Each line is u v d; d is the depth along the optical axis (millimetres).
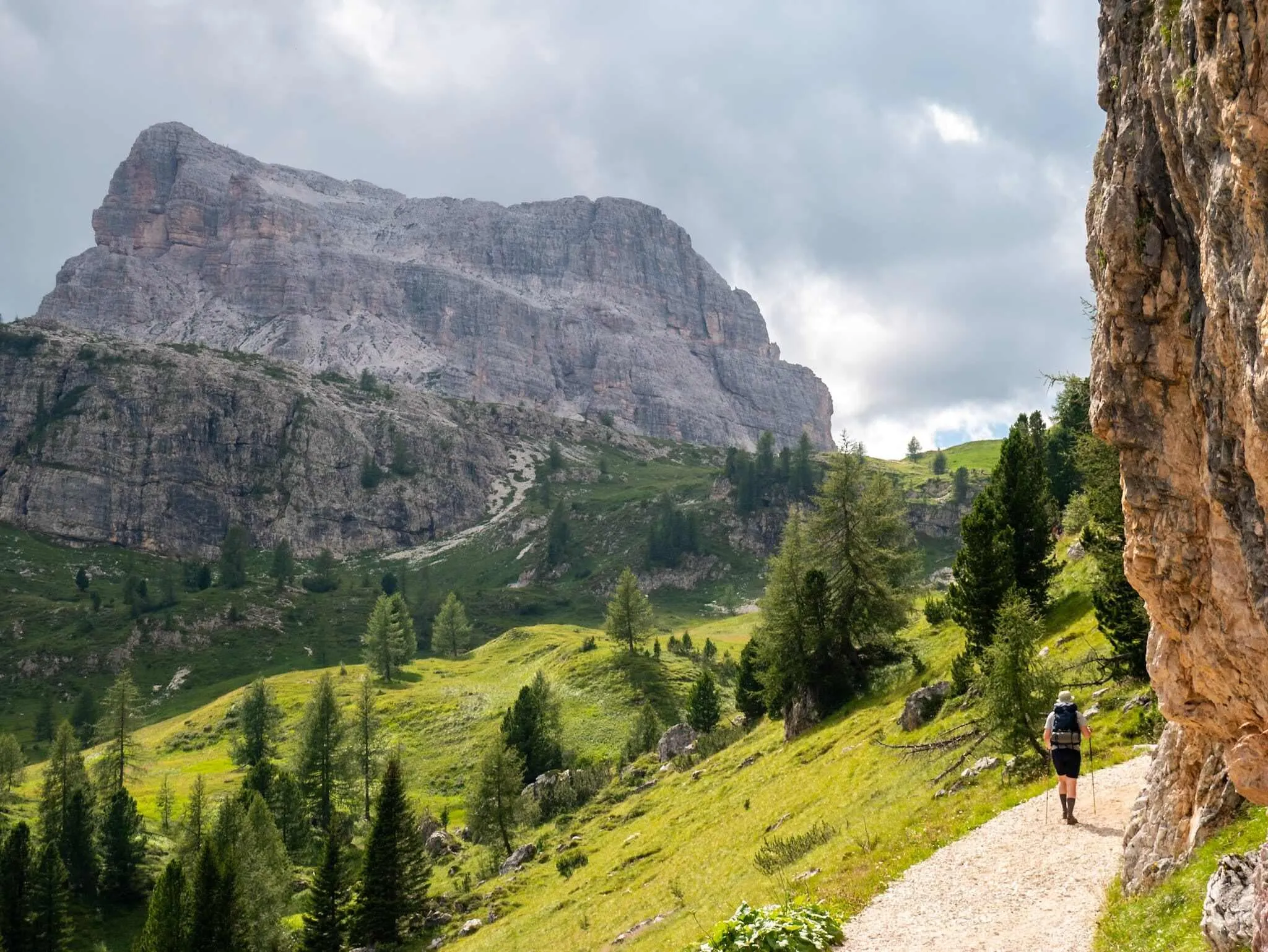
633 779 80500
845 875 23422
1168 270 11297
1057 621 47219
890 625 63406
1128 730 25547
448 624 198750
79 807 83062
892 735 43281
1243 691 11531
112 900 81188
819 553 64938
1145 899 13430
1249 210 8484
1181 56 9852
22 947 69000
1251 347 8734
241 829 73812
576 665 133125
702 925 28828
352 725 107000
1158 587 12469
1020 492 50938
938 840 22172
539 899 54969
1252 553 9844
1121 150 11836
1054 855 18000
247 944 60594
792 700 63719
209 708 152000
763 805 46094
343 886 65375
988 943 14984
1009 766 26469
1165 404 11727
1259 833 12391
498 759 78500
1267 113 7953
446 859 81312
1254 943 9891
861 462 66375
